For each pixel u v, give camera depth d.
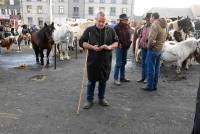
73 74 11.25
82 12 85.50
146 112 6.87
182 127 6.05
